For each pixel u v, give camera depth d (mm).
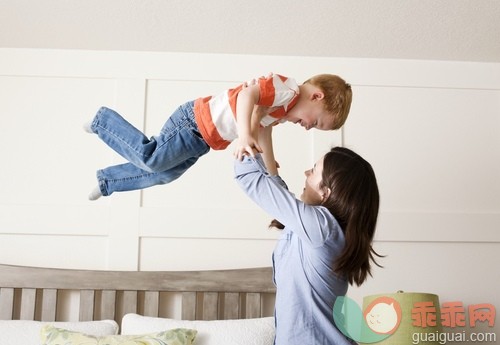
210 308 2939
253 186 1639
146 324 2652
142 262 3039
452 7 2742
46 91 3203
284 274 1698
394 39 3076
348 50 3211
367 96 3268
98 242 3055
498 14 2795
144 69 3229
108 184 1933
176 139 1814
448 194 3195
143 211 3074
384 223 3121
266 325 2633
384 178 3191
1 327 2604
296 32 3010
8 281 2918
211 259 3059
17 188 3094
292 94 1800
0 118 3162
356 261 1643
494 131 3279
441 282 3090
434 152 3234
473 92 3309
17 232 3031
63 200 3090
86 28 2988
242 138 1592
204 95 3232
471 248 3141
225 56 3262
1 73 3189
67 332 2500
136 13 2838
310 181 1854
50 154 3139
